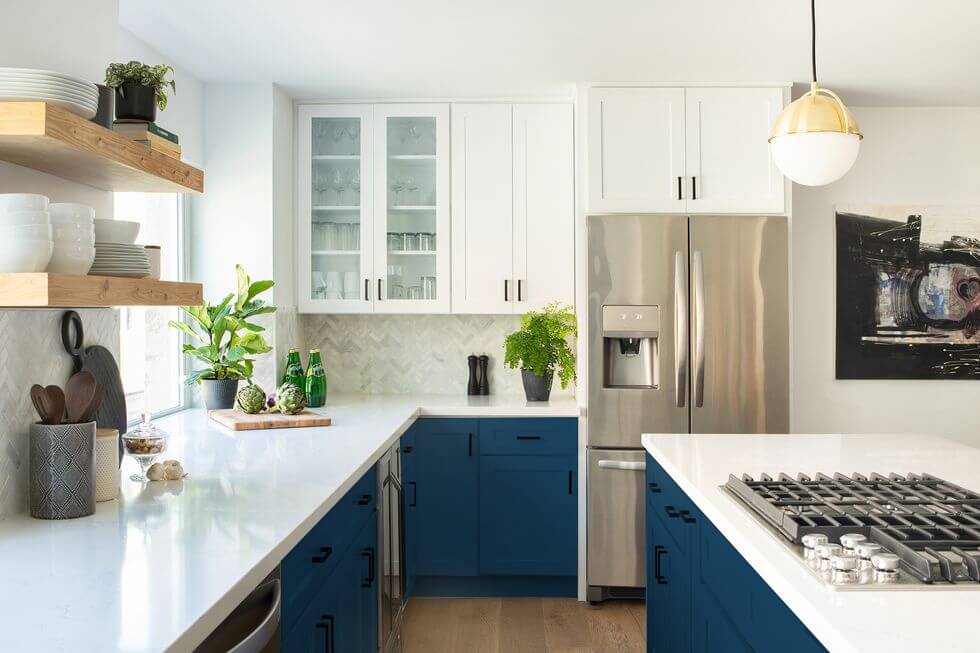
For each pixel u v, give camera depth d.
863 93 4.33
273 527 1.79
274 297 4.01
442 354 4.71
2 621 1.26
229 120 4.02
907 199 4.70
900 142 4.69
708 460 2.50
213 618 1.32
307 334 4.70
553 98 4.34
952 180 4.70
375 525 2.87
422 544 4.07
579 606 3.98
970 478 2.19
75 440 1.88
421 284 4.36
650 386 4.03
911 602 1.25
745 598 1.68
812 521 1.60
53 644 1.17
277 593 1.36
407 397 4.54
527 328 4.20
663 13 3.12
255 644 1.18
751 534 1.66
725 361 3.94
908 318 4.71
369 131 4.34
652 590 2.88
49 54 2.05
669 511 2.55
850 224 4.70
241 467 2.48
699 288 3.92
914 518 1.62
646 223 3.95
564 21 3.20
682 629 2.36
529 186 4.33
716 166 4.04
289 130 4.29
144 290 1.96
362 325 4.71
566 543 4.05
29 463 1.95
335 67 3.78
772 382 3.94
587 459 3.99
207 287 4.01
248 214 4.00
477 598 4.11
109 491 2.04
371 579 2.79
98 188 2.27
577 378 4.25
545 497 4.05
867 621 1.17
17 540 1.70
